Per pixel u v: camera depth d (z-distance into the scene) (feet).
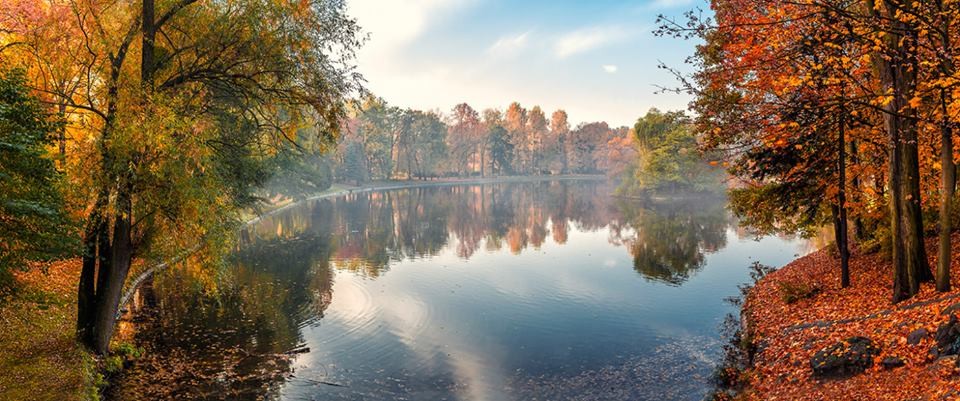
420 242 143.64
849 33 35.65
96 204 45.27
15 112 31.89
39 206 31.63
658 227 168.55
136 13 49.16
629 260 114.42
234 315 72.43
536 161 606.55
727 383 47.83
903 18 35.99
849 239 96.22
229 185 59.88
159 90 48.44
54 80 48.57
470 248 133.69
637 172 287.89
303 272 102.68
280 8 51.52
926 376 31.27
